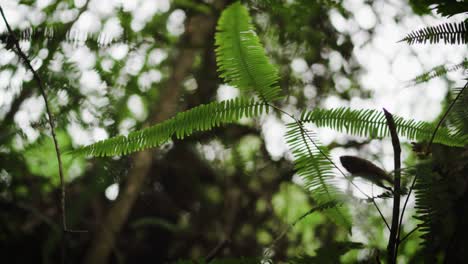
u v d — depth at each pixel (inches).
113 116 64.1
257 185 105.4
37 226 83.5
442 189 40.4
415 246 48.2
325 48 83.0
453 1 40.4
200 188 107.3
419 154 44.3
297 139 42.6
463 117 41.8
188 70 75.9
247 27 39.1
